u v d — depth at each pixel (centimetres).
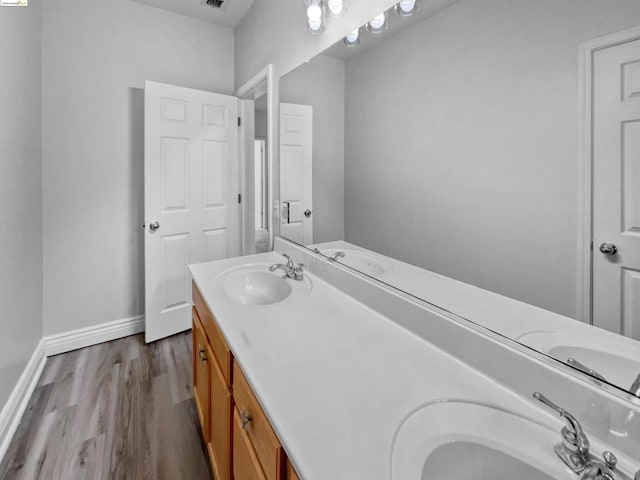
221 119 263
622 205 58
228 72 281
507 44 75
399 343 94
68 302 229
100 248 239
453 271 92
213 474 131
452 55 89
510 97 76
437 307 95
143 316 260
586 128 62
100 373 203
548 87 68
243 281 164
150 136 230
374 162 121
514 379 72
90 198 233
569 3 64
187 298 259
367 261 126
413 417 64
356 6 126
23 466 136
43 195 215
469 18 84
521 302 75
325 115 149
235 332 98
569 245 67
